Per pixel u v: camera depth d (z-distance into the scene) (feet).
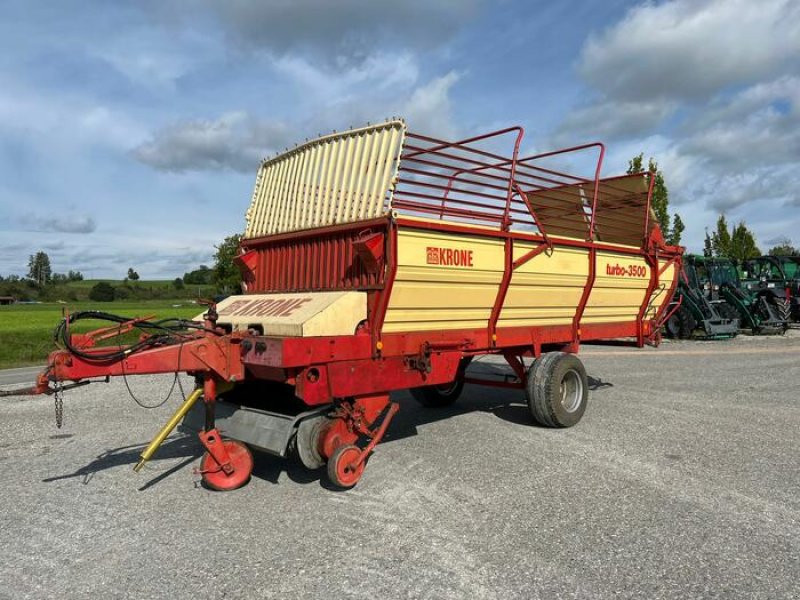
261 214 22.40
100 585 11.92
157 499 16.67
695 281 64.64
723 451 20.63
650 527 14.35
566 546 13.37
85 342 16.51
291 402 19.89
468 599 11.20
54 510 15.96
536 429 23.98
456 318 20.61
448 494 16.69
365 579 12.01
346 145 19.04
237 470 17.53
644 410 27.45
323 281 19.43
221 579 12.09
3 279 296.30
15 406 31.07
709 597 11.23
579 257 24.70
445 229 18.75
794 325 79.77
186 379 40.91
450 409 28.19
